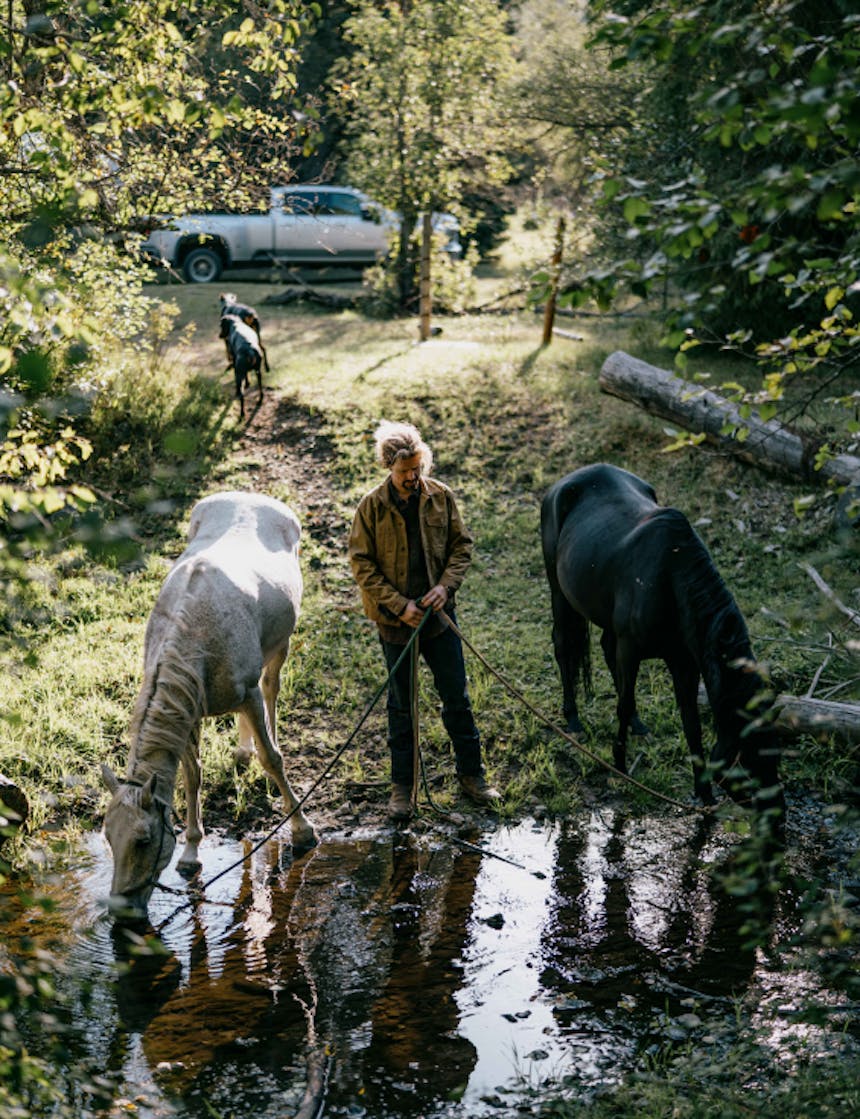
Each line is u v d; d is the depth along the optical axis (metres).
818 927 3.19
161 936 4.81
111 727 6.63
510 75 14.80
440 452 10.73
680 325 2.83
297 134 5.18
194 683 4.93
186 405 11.32
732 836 5.69
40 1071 2.59
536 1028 4.16
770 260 2.69
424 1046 4.07
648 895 5.15
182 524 9.45
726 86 2.53
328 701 7.05
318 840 5.72
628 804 6.08
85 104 4.32
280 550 6.00
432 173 14.21
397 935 4.84
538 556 9.09
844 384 11.01
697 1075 3.69
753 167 10.99
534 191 17.98
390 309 17.53
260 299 18.50
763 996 4.27
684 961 4.58
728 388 3.59
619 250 11.09
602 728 6.79
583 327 15.95
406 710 5.93
